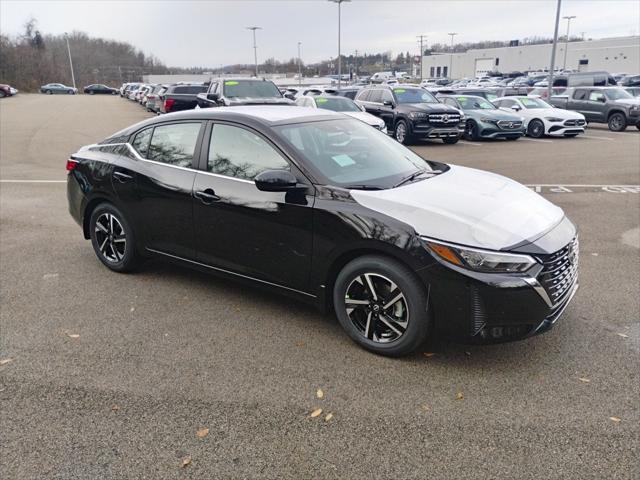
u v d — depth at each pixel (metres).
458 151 15.33
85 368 3.53
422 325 3.41
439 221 3.34
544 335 3.93
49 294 4.73
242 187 4.07
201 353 3.71
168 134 4.66
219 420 2.99
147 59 119.56
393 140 4.91
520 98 20.08
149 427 2.94
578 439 2.81
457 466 2.63
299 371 3.48
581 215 7.62
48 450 2.77
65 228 6.88
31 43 97.00
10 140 17.41
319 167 3.85
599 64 71.81
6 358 3.65
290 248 3.86
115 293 4.75
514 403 3.12
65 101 49.12
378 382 3.35
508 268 3.20
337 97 16.52
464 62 92.81
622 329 4.02
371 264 3.51
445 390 3.26
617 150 14.87
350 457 2.70
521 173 11.32
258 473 2.60
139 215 4.79
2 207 8.05
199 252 4.46
